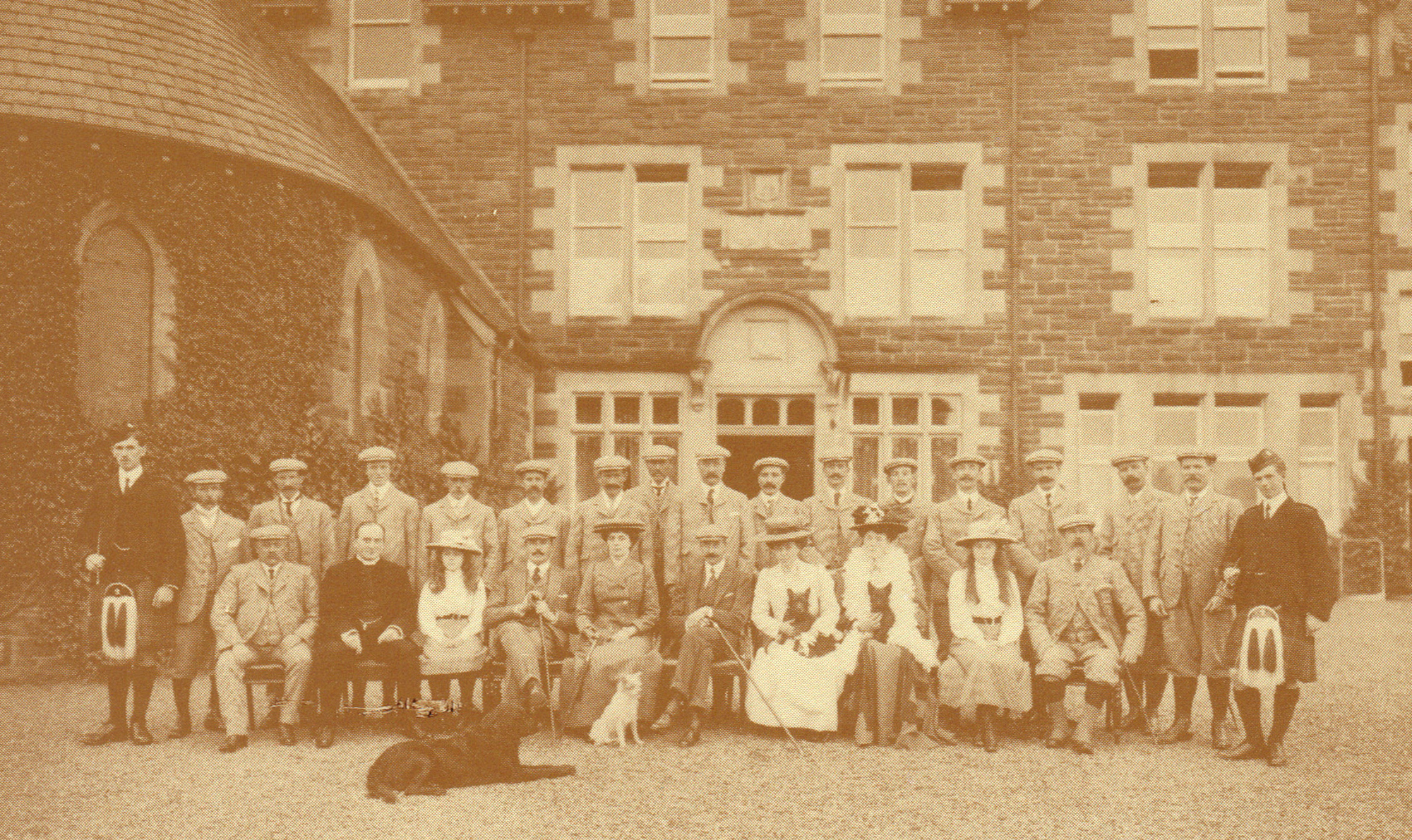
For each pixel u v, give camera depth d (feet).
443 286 52.26
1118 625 27.53
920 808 21.13
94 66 36.94
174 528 27.22
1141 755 25.81
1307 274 60.49
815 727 26.96
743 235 60.85
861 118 60.85
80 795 21.94
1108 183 60.34
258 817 20.48
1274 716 24.88
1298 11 60.85
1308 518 24.85
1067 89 60.44
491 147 61.57
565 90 61.57
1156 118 60.44
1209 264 60.90
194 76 39.27
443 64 61.77
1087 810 21.07
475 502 30.07
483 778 22.85
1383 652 40.32
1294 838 19.35
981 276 60.29
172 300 37.73
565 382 60.85
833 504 31.42
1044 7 60.70
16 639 35.24
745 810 20.93
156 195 37.45
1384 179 60.49
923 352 60.34
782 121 61.00
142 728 26.66
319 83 56.44
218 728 28.02
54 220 36.01
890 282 61.31
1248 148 60.54
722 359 60.29
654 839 19.21
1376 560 58.49
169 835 19.44
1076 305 60.13
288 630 27.20
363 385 44.57
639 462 60.64
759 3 61.31
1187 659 27.32
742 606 28.58
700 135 61.21
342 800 21.58
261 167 39.37
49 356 35.91
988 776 23.62
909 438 60.34
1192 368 60.13
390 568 28.04
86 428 36.24
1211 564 27.17
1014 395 59.67
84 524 27.53
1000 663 26.58
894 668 26.76
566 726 27.25
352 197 42.47
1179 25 61.67
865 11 61.57
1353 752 25.86
